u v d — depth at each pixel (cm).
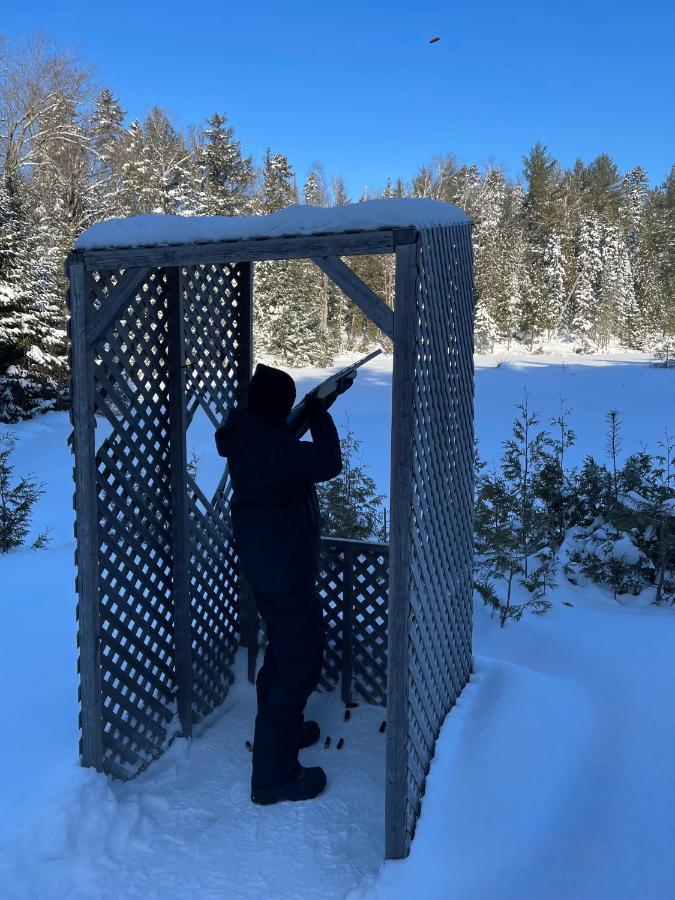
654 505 432
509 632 389
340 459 248
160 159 3272
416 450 214
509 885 202
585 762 260
